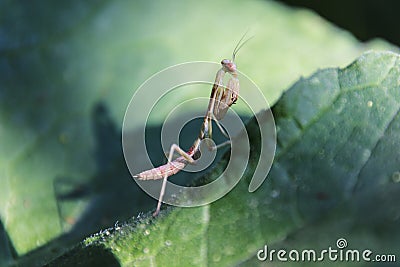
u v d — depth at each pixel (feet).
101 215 0.66
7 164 0.70
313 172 0.57
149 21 0.76
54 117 0.72
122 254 0.58
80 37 0.75
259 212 0.57
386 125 0.57
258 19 0.76
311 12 0.76
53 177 0.69
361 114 0.57
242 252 0.57
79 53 0.74
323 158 0.57
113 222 0.66
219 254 0.57
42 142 0.71
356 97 0.57
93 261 0.58
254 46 0.75
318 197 0.56
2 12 0.75
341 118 0.57
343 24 0.76
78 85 0.73
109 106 0.72
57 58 0.74
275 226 0.56
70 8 0.76
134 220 0.58
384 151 0.57
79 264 0.58
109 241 0.58
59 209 0.67
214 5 0.77
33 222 0.66
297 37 0.75
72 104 0.72
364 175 0.56
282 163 0.57
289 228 0.56
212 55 0.75
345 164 0.57
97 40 0.75
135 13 0.76
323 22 0.76
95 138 0.71
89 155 0.70
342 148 0.57
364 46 0.75
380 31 0.75
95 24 0.75
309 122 0.57
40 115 0.72
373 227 0.55
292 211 0.56
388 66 0.58
